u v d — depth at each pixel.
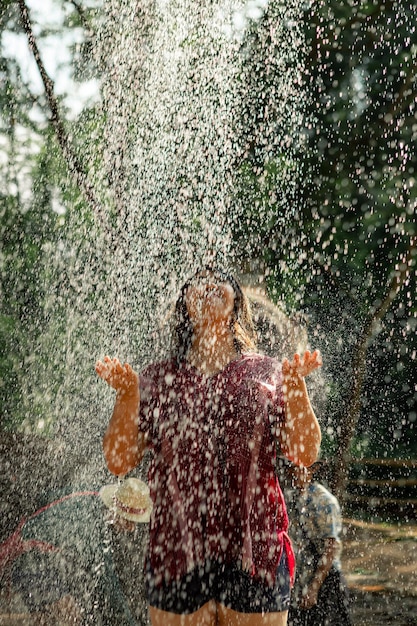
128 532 3.85
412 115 9.69
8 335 8.80
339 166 9.79
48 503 4.02
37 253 8.93
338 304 10.12
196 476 2.47
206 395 2.52
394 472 10.88
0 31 7.67
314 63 9.19
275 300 8.47
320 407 7.05
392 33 9.42
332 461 7.12
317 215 9.79
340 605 3.79
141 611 3.78
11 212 9.06
